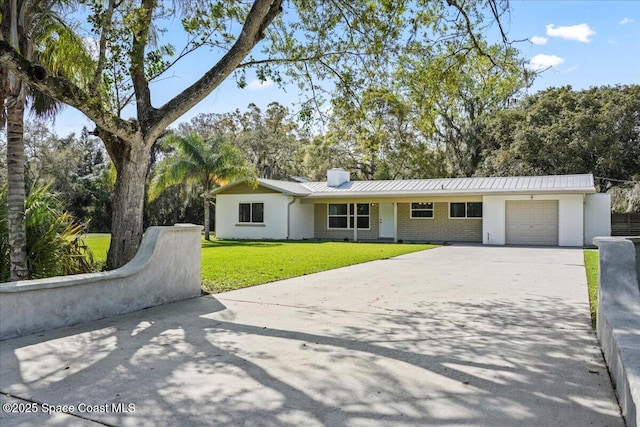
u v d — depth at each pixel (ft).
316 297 22.61
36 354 13.43
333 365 12.30
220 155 73.87
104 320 17.87
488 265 36.32
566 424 8.74
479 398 10.02
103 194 105.50
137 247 23.79
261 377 11.41
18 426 8.84
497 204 60.80
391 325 16.79
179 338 15.15
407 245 59.57
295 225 73.97
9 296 15.19
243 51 23.43
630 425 7.91
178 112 23.49
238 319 17.93
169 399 10.10
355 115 28.73
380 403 9.80
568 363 12.33
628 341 9.71
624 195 82.58
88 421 9.08
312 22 27.48
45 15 23.97
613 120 89.61
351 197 70.18
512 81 26.81
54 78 18.22
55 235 22.68
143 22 22.45
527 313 18.69
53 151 103.76
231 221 77.97
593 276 29.50
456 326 16.58
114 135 23.75
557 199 58.59
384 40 26.04
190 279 22.68
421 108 28.27
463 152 106.11
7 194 20.43
